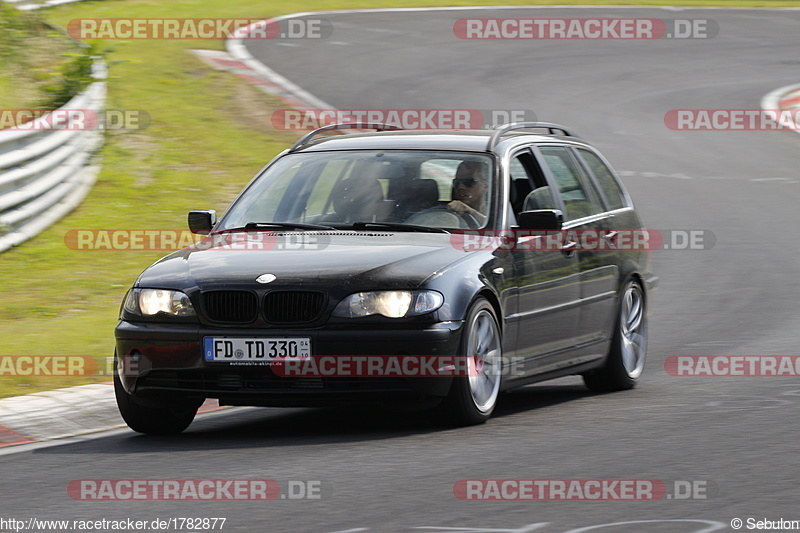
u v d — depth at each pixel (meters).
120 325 24.94
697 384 31.08
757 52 116.38
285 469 21.17
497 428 24.89
